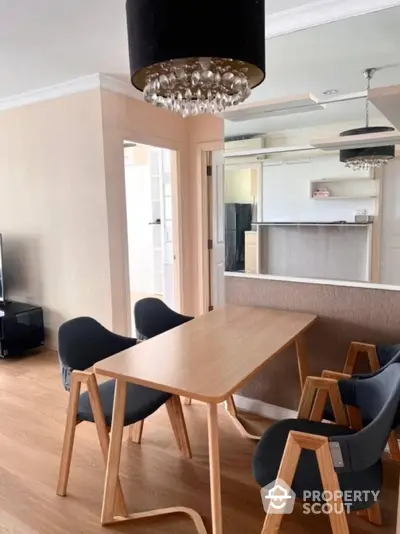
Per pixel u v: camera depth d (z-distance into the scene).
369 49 2.26
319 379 1.83
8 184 4.19
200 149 4.26
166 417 2.78
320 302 2.50
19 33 2.59
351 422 1.87
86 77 3.37
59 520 1.86
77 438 2.53
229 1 1.35
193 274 4.52
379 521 1.80
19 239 4.20
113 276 3.60
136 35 1.44
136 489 2.06
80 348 2.19
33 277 4.15
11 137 4.07
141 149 6.67
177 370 1.63
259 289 2.71
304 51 2.41
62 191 3.77
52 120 3.72
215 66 1.48
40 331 4.05
